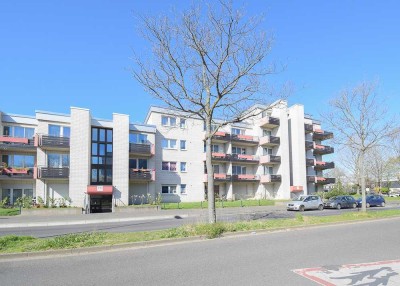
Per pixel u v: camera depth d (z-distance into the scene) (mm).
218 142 43594
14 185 32406
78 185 31422
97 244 10242
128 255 9078
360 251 9211
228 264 7762
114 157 33781
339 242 10719
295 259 8227
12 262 8508
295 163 47531
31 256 9188
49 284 6438
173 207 31156
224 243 10664
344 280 6352
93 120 33625
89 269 7559
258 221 15422
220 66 13828
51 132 32438
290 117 49281
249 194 45062
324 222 15539
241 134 45562
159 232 12367
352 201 34000
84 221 22000
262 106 21047
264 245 10203
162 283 6324
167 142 39500
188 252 9289
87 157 32125
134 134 36844
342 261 7980
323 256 8570
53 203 28938
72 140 31812
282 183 44719
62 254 9445
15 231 16641
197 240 11391
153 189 37219
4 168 30844
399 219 18141
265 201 37375
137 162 36938
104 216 24266
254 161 44406
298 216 16641
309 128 50031
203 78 14375
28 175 31516
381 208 33562
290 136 49062
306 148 49750
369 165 50500
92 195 33500
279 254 8844
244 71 14344
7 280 6785
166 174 38844
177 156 39750
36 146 31453
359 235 12203
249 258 8383
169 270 7301
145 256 8883
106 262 8250
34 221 21125
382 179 62688
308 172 50750
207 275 6820
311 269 7219
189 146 40656
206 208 30188
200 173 40812
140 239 10938
